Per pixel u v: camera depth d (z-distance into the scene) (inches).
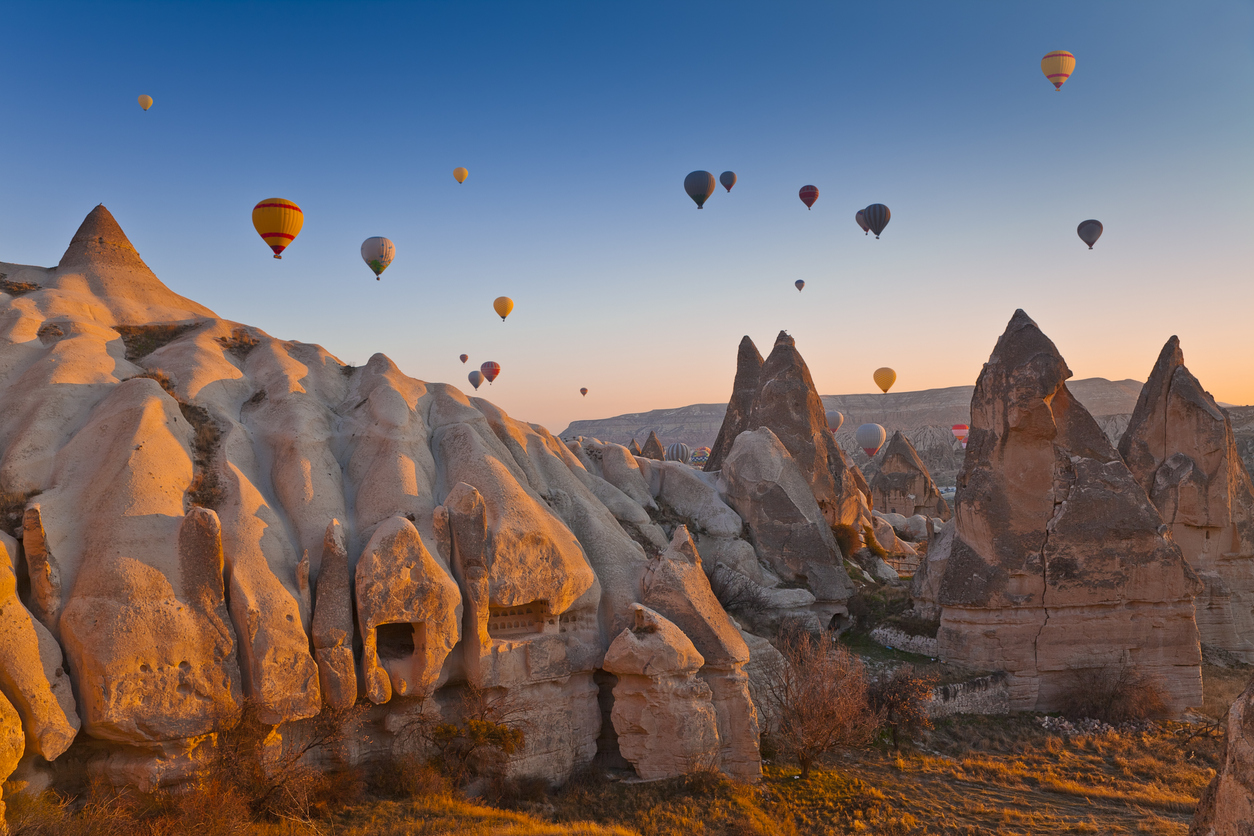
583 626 982.4
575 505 1149.1
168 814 660.1
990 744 1091.3
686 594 993.5
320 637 777.6
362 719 815.7
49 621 700.0
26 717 640.4
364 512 925.8
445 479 1025.5
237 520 812.6
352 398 1102.4
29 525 700.7
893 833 829.2
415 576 829.2
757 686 1063.0
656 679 903.7
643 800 851.4
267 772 733.3
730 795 861.2
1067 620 1222.3
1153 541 1233.4
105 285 1150.3
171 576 737.6
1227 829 457.1
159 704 687.7
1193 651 1225.4
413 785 796.6
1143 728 1143.6
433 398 1171.9
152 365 1002.1
